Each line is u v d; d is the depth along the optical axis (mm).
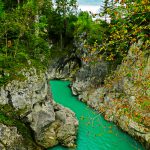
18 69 29812
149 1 7711
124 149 30438
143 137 30938
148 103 13828
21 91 28781
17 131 27438
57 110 34250
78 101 52062
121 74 11852
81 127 36375
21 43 37375
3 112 27312
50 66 76688
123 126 34406
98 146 31125
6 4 48688
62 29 82562
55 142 30391
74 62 75688
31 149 27969
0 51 33156
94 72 54094
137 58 10523
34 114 29484
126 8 7984
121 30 8703
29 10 39312
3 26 35094
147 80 13461
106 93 42938
